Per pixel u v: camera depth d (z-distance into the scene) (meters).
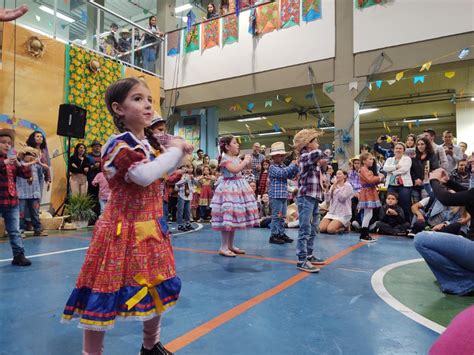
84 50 8.49
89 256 1.27
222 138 4.29
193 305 2.43
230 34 9.93
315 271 3.36
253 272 3.38
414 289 2.83
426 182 6.07
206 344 1.83
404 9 7.63
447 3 7.24
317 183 3.50
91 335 1.27
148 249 1.30
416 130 18.16
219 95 10.05
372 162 5.38
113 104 1.38
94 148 7.62
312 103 14.62
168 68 11.02
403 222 6.04
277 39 9.19
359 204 5.48
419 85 12.06
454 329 0.54
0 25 6.96
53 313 2.30
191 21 10.38
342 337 1.92
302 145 3.50
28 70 7.39
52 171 7.70
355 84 8.09
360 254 4.30
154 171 1.23
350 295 2.67
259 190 7.50
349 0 8.25
